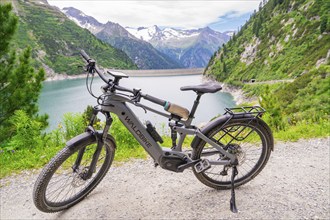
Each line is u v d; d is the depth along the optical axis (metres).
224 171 4.29
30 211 4.07
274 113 9.85
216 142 4.11
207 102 125.75
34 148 6.81
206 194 4.34
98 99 3.62
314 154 5.82
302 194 4.27
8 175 5.21
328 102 30.44
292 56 148.00
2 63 10.32
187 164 3.99
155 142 3.86
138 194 4.40
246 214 3.81
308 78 59.00
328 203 4.02
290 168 5.19
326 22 141.62
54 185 4.40
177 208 4.00
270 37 185.00
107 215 3.88
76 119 8.03
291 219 3.69
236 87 167.12
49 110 103.38
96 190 4.54
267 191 4.38
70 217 3.86
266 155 4.43
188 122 3.90
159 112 3.76
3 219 3.91
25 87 10.72
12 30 9.96
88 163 4.31
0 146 8.35
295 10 184.88
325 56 114.25
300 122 9.67
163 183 4.72
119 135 6.87
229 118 4.01
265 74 154.62
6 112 10.20
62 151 3.65
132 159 5.74
